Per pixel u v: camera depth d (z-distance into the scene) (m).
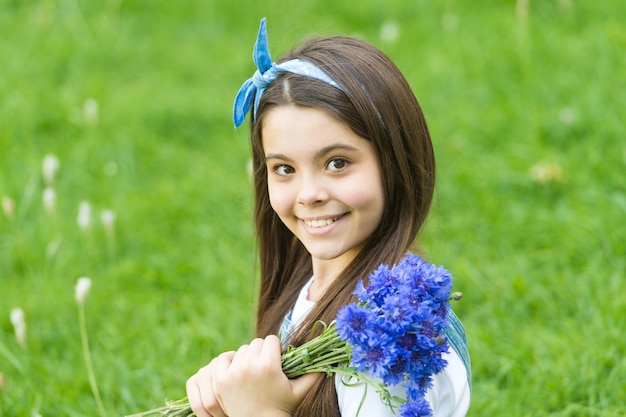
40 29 9.89
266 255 3.86
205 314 5.96
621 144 6.91
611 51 8.14
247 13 10.33
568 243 6.09
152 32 10.11
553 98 7.83
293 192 3.19
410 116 3.27
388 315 2.73
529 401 4.72
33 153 7.82
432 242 6.12
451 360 3.15
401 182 3.24
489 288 5.79
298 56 3.27
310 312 3.29
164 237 6.93
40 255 6.63
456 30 9.15
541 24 9.02
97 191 7.49
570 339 5.12
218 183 7.45
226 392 3.14
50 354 5.62
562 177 6.82
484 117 7.71
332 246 3.18
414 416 2.75
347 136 3.10
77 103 8.60
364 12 9.85
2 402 4.95
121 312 5.98
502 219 6.55
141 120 8.39
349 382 3.04
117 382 5.21
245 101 3.50
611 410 4.54
